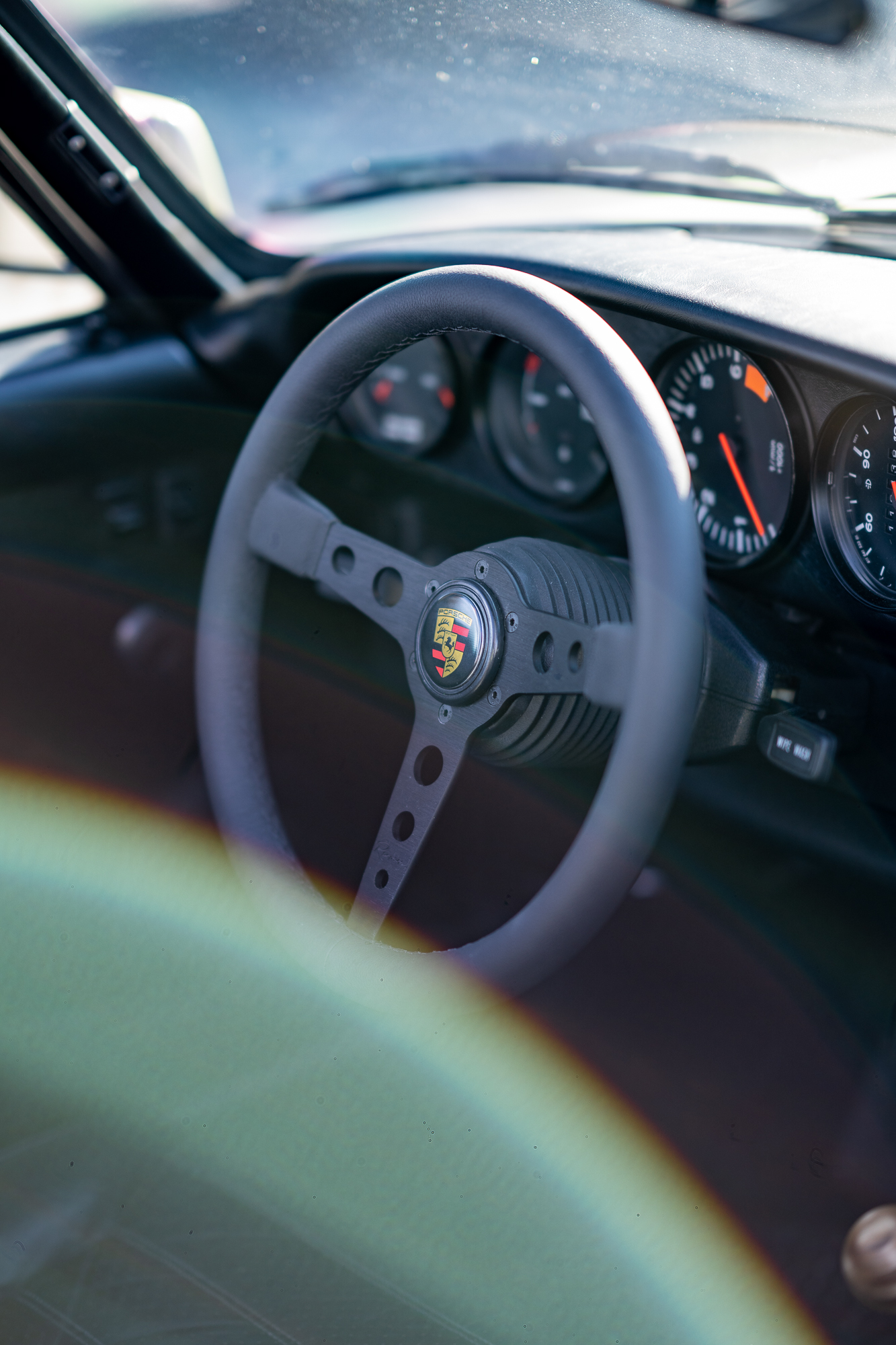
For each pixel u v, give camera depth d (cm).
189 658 175
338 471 173
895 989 147
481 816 157
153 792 166
